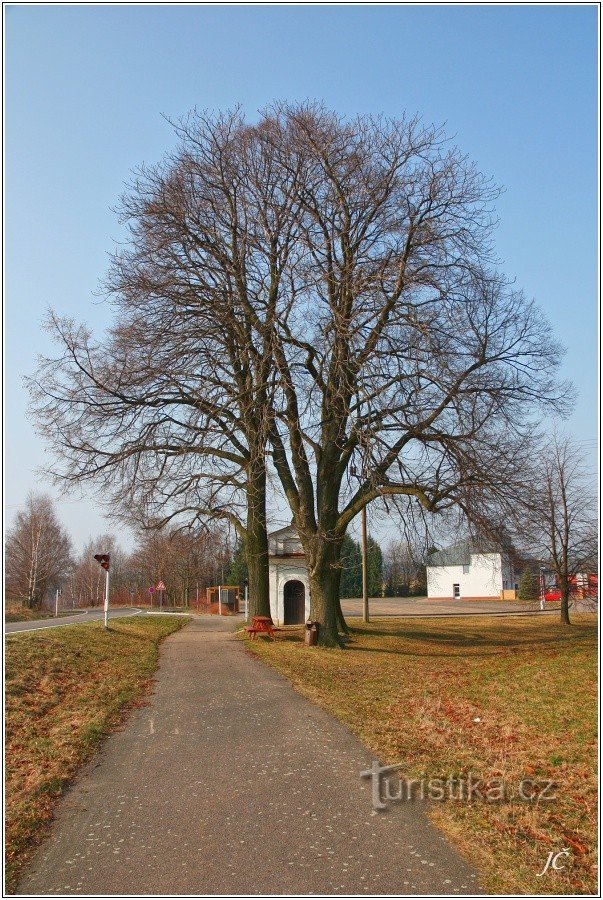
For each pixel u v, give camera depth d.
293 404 23.70
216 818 7.57
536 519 23.44
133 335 23.41
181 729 11.57
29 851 6.82
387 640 29.20
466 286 22.61
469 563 83.69
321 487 25.59
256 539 28.88
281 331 23.06
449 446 21.84
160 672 18.11
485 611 59.94
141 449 24.23
